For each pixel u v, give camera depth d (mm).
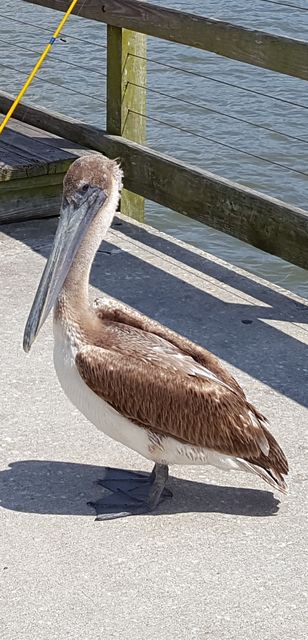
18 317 1977
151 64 4863
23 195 2416
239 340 1949
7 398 1718
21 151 2482
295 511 1467
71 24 5387
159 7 2266
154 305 2076
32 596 1285
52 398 1724
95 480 1522
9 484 1506
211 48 2164
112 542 1389
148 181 2410
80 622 1244
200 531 1417
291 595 1300
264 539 1403
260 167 3873
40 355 1854
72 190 1465
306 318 2055
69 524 1424
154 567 1342
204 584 1314
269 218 2133
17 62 4863
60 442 1610
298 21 5359
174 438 1399
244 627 1243
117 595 1291
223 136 4133
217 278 2211
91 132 2525
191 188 2297
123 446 1611
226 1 5746
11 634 1225
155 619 1252
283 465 1416
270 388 1783
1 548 1369
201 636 1227
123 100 2479
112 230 2426
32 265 2203
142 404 1379
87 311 1427
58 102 4398
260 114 4344
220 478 1543
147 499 1463
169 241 2381
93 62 4879
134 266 2240
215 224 2262
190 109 4383
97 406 1409
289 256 2117
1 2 5770
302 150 4004
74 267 1430
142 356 1393
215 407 1387
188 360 1421
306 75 2006
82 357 1382
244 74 4785
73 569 1333
